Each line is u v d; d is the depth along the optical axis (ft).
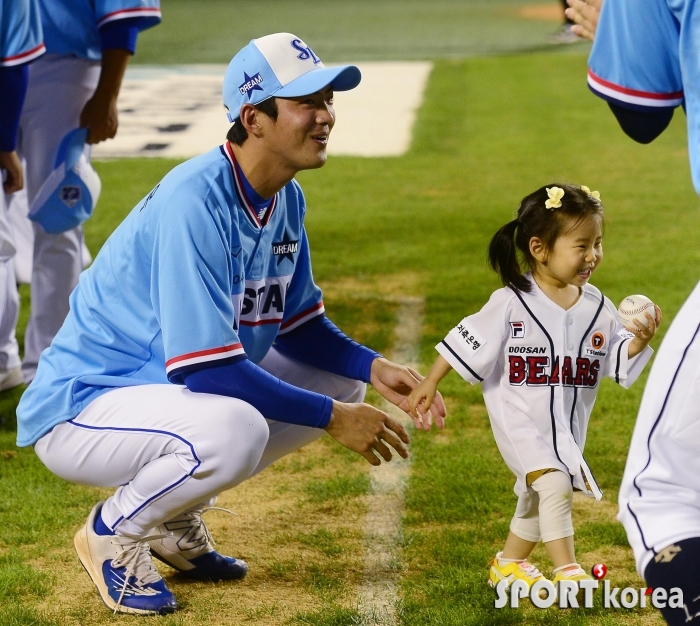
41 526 28.73
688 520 16.17
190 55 172.24
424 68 151.94
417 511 29.73
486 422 37.04
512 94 129.18
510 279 24.45
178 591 24.98
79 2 39.45
